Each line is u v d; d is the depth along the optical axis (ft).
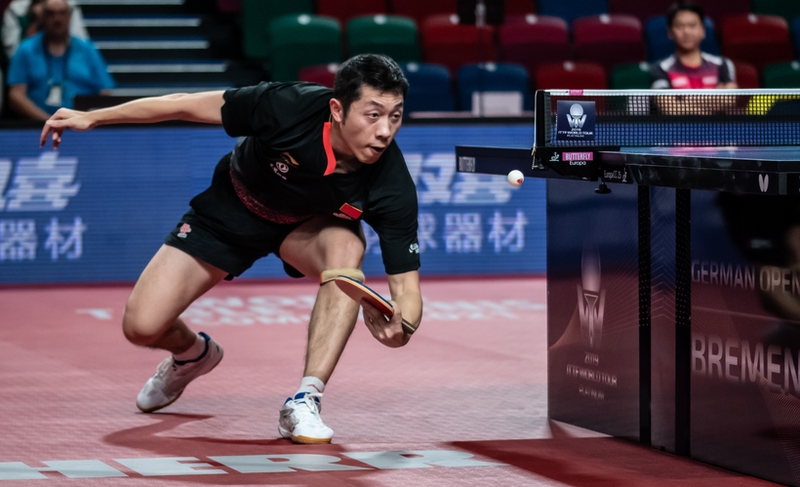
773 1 66.54
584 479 19.40
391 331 18.03
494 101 52.08
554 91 21.52
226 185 23.39
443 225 49.70
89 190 47.73
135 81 60.18
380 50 58.39
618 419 22.93
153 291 23.03
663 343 21.62
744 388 19.72
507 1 64.18
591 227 23.44
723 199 19.95
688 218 20.81
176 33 64.80
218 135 48.24
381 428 23.66
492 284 48.39
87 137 47.52
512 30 59.93
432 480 19.19
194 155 48.16
